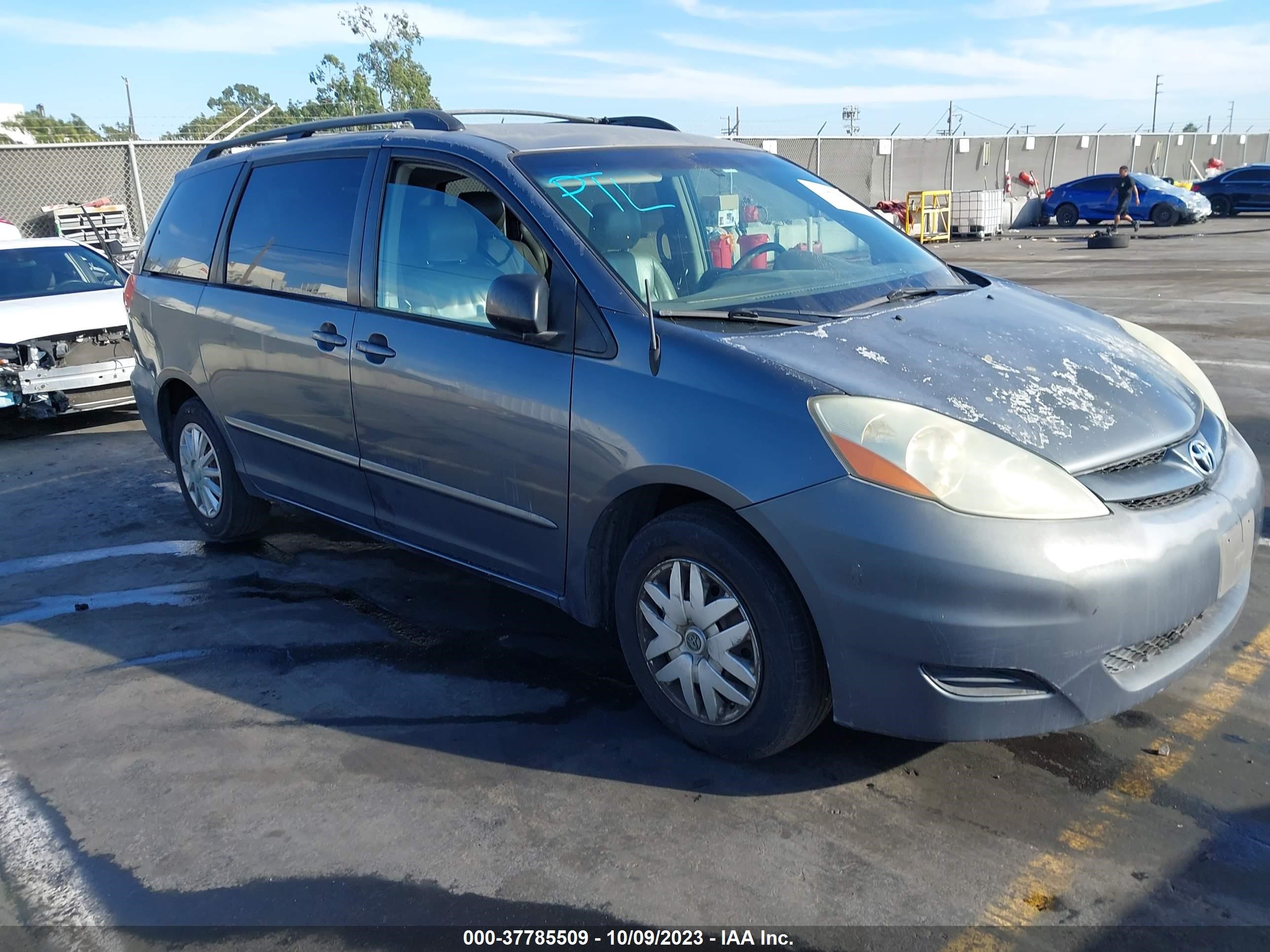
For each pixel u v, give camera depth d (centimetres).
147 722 340
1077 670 251
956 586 243
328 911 246
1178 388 313
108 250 1000
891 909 238
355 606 430
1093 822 268
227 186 467
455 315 346
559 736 319
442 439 346
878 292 344
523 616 412
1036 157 3186
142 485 636
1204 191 2923
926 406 262
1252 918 232
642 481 287
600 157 360
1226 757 295
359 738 324
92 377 771
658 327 293
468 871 257
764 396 267
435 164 361
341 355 381
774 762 299
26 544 530
